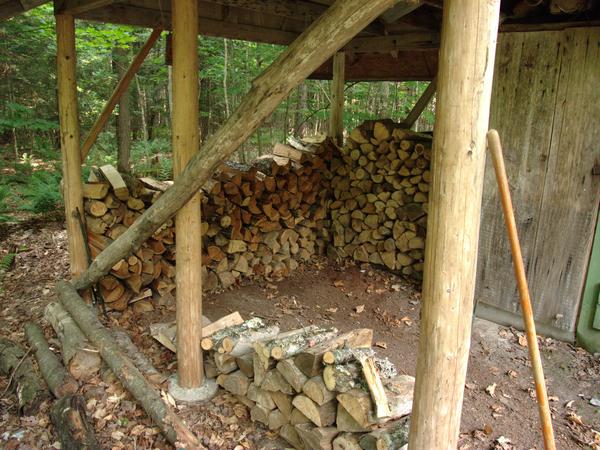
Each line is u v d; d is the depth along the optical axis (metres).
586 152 3.89
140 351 3.74
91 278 3.92
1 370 3.47
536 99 4.09
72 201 4.24
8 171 9.59
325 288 5.27
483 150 1.76
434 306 1.86
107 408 3.03
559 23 3.84
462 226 1.78
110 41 7.82
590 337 4.06
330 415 2.54
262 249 5.44
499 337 4.32
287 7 4.69
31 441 2.78
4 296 4.64
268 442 2.85
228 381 3.16
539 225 4.24
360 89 10.02
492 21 1.65
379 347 4.07
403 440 2.30
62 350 3.51
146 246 4.41
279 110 10.16
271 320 4.45
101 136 12.22
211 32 5.00
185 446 2.65
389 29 5.67
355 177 5.71
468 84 1.68
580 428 3.07
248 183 4.98
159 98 13.98
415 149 4.94
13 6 3.93
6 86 9.82
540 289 4.32
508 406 3.29
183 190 2.87
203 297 4.83
